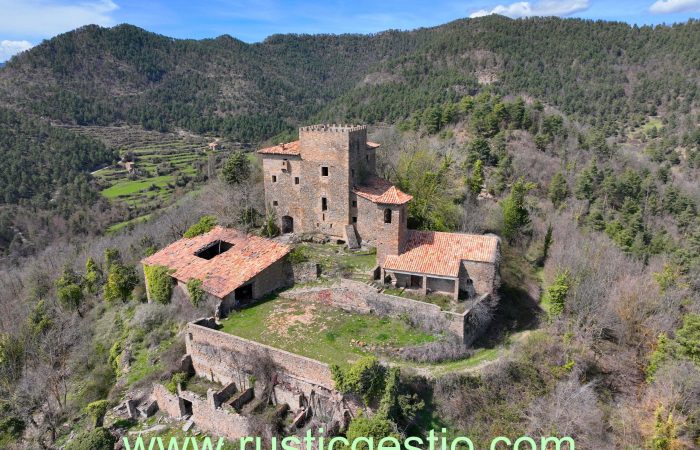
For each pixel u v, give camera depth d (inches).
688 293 1963.6
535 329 1509.6
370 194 1756.9
